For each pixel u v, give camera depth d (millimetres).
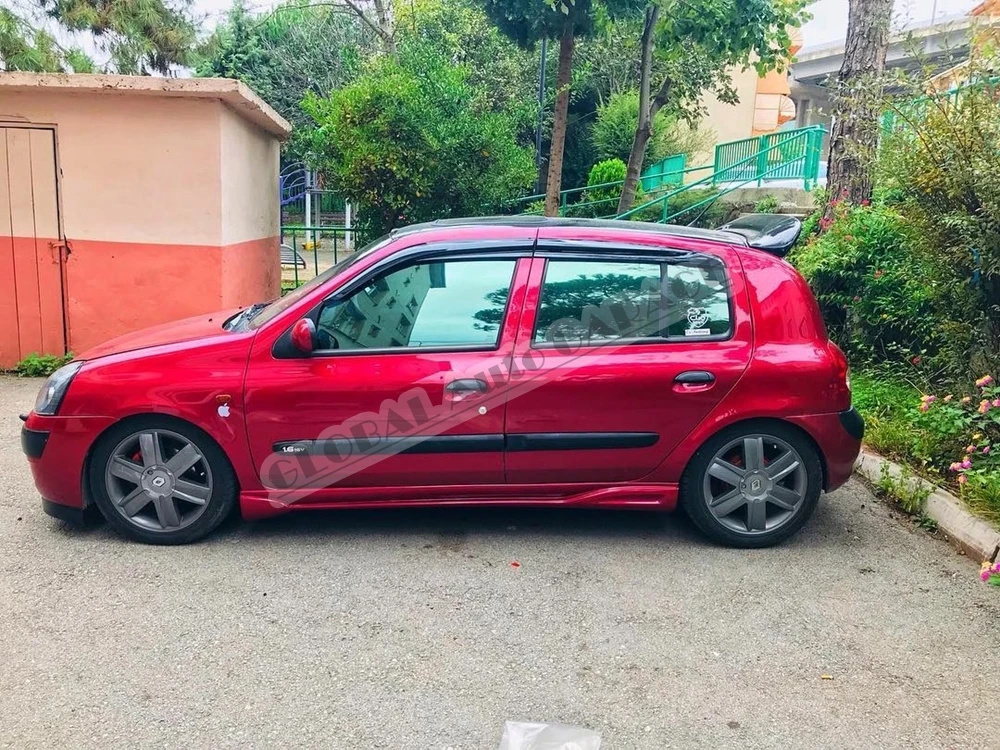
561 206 16547
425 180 9688
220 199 7809
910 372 6297
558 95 10945
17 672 2992
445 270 3986
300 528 4324
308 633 3289
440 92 9680
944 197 4535
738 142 17031
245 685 2938
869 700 2902
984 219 4355
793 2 10594
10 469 5156
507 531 4332
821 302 7465
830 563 4004
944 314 5059
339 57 25641
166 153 7746
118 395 3871
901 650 3236
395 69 10023
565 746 2613
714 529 4117
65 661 3066
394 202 9820
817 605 3584
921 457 5059
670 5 10133
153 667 3039
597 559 4008
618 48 16172
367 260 3996
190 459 3967
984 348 4797
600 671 3061
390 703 2848
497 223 4188
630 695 2914
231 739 2648
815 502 4129
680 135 21859
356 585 3697
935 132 4535
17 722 2713
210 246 7875
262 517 4148
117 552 3988
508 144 10125
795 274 4168
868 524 4492
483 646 3215
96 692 2883
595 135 21422
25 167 7750
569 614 3473
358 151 9500
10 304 7980
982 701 2904
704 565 3961
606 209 15953
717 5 9984
